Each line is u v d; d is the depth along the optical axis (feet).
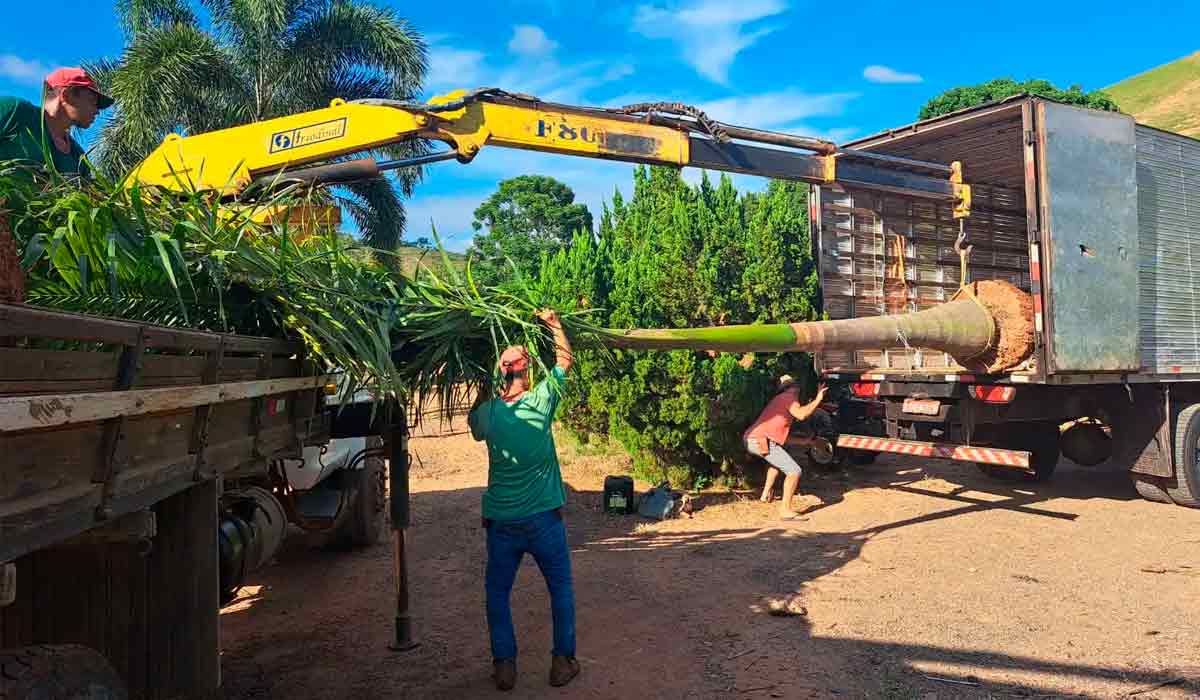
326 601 17.92
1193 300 27.55
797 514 25.53
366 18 61.93
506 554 13.09
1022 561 19.66
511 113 20.29
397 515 14.97
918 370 27.99
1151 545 21.06
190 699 9.70
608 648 14.62
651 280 29.43
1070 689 12.41
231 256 9.93
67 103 14.24
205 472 8.83
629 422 30.07
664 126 22.47
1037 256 23.31
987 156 30.96
